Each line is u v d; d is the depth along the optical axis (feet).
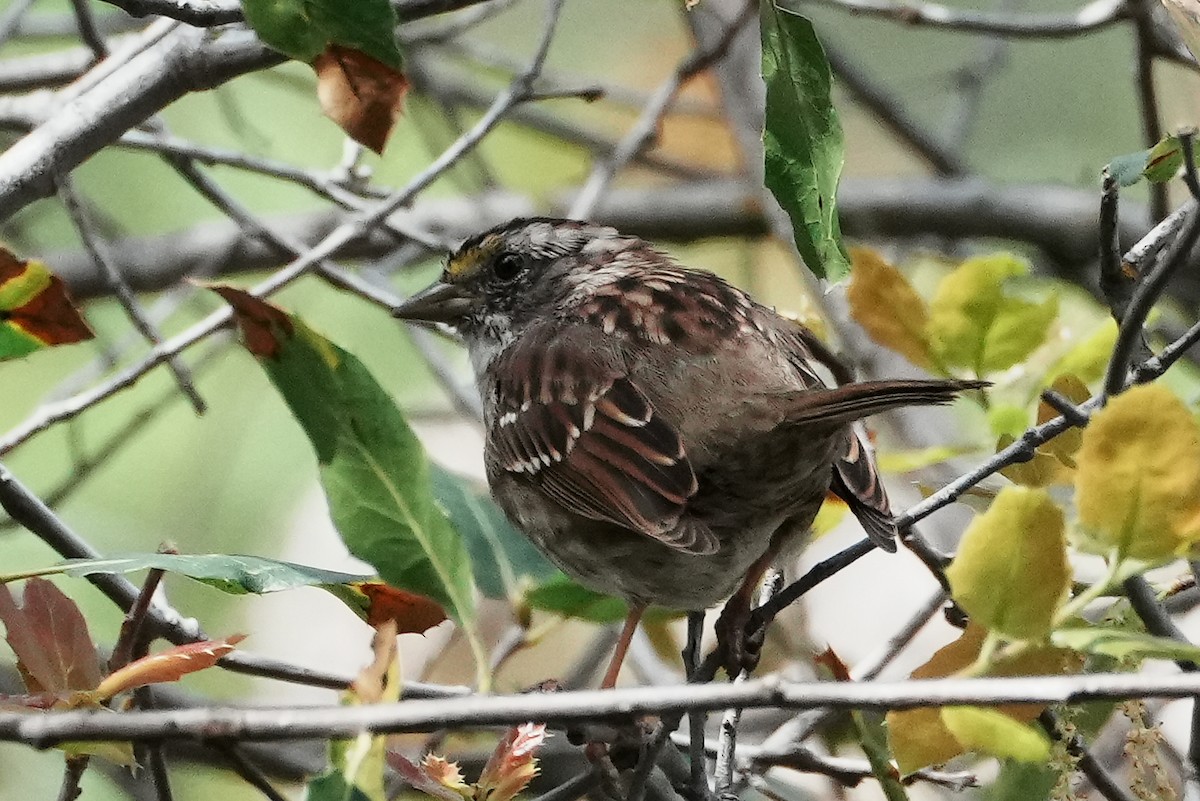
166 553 18.35
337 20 18.45
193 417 42.04
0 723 13.42
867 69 47.83
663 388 23.21
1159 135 25.17
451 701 13.69
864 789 29.73
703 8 41.27
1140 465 15.15
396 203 27.81
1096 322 29.04
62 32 39.45
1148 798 17.72
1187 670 19.12
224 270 43.60
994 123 48.55
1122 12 29.53
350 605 19.95
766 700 13.53
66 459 41.32
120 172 45.80
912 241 43.62
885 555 34.42
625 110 47.93
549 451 24.00
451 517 22.97
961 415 34.27
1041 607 14.84
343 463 18.44
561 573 24.35
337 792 14.65
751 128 41.42
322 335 18.03
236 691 37.24
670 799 21.02
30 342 19.34
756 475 22.04
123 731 13.41
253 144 40.45
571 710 13.60
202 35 23.66
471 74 50.11
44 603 17.47
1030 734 14.64
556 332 25.20
